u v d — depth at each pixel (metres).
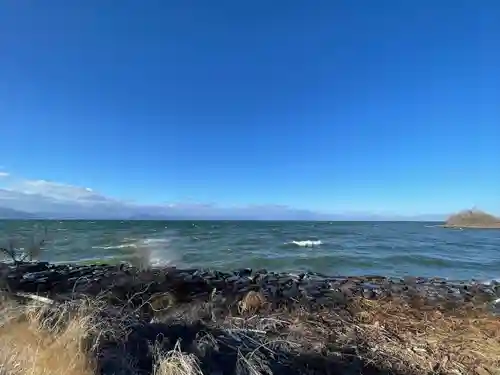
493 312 6.88
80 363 2.96
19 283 8.23
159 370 3.12
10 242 12.52
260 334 4.52
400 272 15.78
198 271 11.94
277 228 72.25
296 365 3.78
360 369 3.86
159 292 7.27
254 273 12.65
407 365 4.05
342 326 5.27
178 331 4.19
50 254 20.50
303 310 6.11
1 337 3.19
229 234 46.12
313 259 18.92
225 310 6.07
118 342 3.65
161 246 26.05
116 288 7.48
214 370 3.39
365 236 44.75
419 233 57.91
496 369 4.04
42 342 3.21
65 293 7.09
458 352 4.45
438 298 8.29
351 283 10.14
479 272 16.19
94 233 44.16
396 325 5.41
